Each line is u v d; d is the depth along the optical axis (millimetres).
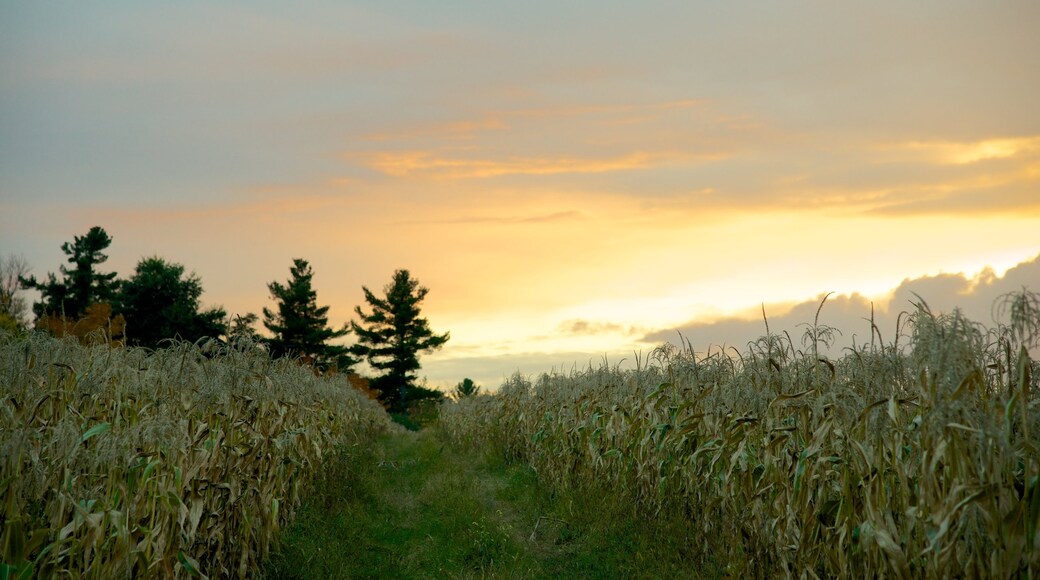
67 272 48688
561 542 11016
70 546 5688
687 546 9289
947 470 5398
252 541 9008
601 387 14016
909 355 6484
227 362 10406
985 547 5203
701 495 9328
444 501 13320
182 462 7059
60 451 5809
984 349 5883
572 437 13516
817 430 6738
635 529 10414
